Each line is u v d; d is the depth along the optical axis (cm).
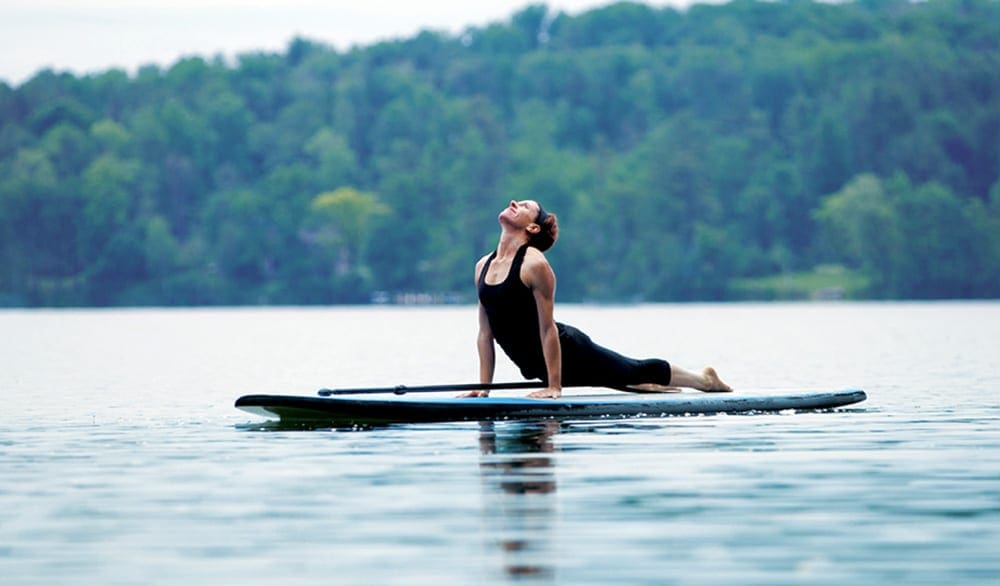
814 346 14588
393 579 2886
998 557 3023
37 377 9694
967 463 4369
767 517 3466
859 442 4894
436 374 9638
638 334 19450
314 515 3541
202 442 5100
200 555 3109
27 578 2925
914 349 13462
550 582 2852
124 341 18388
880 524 3372
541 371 5988
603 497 3738
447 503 3675
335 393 5594
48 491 3956
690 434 5134
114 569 2992
